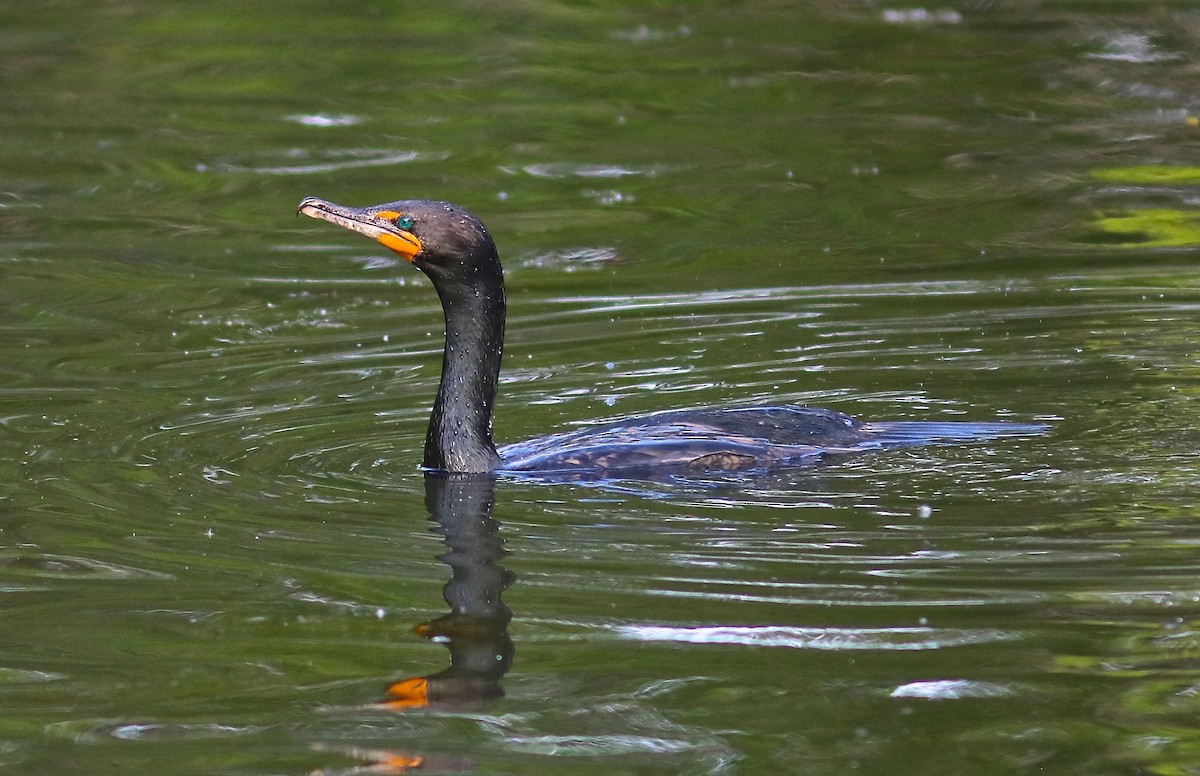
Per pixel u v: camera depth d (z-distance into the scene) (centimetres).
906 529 971
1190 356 1336
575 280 1642
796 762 722
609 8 2461
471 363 1128
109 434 1212
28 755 738
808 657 813
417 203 1125
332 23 2411
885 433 1145
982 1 2473
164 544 985
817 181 1898
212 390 1330
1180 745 729
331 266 1712
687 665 812
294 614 884
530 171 1925
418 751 742
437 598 897
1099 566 905
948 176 1903
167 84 2191
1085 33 2330
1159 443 1120
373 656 834
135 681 812
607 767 725
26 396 1310
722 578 909
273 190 1877
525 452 1135
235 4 2469
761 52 2294
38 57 2267
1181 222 1741
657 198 1861
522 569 931
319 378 1362
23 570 945
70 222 1805
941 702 770
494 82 2202
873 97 2136
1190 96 2112
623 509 1027
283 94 2161
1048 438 1138
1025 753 726
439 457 1126
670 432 1129
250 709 781
